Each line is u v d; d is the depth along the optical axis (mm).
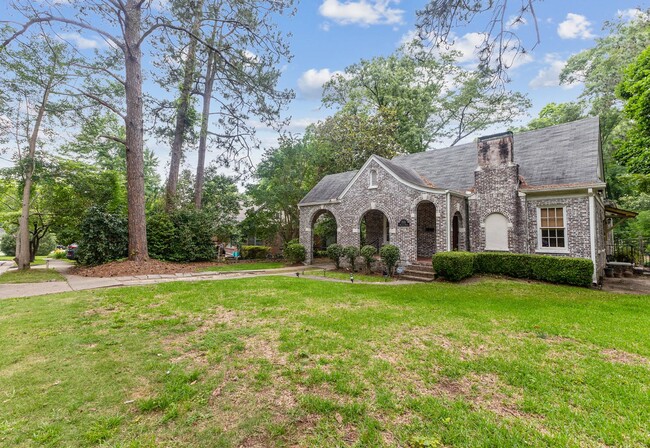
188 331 5633
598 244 12664
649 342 5168
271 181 25016
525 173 13688
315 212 19094
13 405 3184
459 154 17500
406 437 2764
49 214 20734
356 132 27203
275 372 4020
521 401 3361
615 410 3186
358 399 3393
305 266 18062
